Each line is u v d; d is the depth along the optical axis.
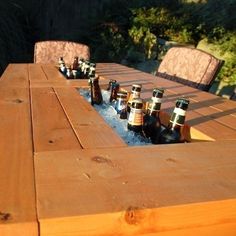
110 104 1.71
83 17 7.56
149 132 1.29
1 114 1.27
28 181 0.73
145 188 0.72
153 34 7.23
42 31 7.46
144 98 1.65
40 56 3.53
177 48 2.95
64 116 1.27
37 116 1.26
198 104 1.67
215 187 0.75
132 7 7.69
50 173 0.77
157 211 0.66
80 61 2.74
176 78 2.79
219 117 1.44
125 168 0.81
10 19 6.71
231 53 6.18
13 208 0.63
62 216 0.62
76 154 0.89
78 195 0.68
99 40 7.13
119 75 2.44
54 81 2.04
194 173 0.81
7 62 5.68
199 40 7.07
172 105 1.58
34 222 0.60
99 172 0.78
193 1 7.85
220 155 0.94
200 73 2.59
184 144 1.01
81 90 1.86
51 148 0.94
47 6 7.50
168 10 7.69
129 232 0.65
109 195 0.69
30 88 1.82
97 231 0.64
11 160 0.84
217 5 7.38
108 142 1.00
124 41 7.17
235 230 0.73
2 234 0.59
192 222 0.69
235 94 2.39
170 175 0.79
